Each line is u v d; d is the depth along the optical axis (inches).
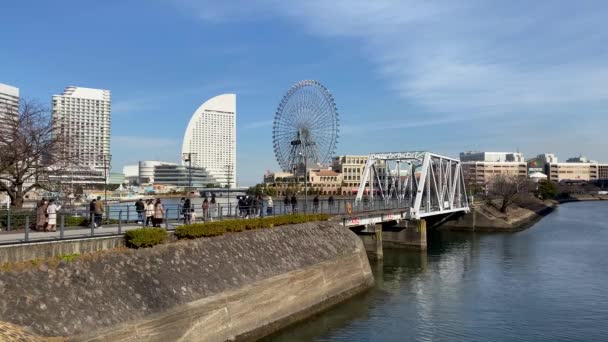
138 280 1022.4
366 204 2647.6
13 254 860.0
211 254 1261.1
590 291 1700.3
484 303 1556.3
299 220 1792.6
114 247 1070.4
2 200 1994.3
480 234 3703.3
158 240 1149.7
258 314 1211.2
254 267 1331.2
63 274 911.7
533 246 2859.3
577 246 2807.6
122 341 865.5
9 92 2292.1
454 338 1220.5
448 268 2218.3
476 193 6599.4
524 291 1713.8
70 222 1391.5
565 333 1258.6
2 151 1486.2
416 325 1326.3
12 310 788.0
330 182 6752.0
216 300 1080.8
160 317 945.5
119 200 4995.1
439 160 3494.1
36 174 1596.9
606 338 1218.6
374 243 2465.6
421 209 3161.9
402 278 1987.0
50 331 800.3
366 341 1193.4
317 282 1473.9
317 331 1272.1
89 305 893.2
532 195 6555.1
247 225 1489.9
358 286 1707.7
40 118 1706.4
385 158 3287.4
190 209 1531.7
